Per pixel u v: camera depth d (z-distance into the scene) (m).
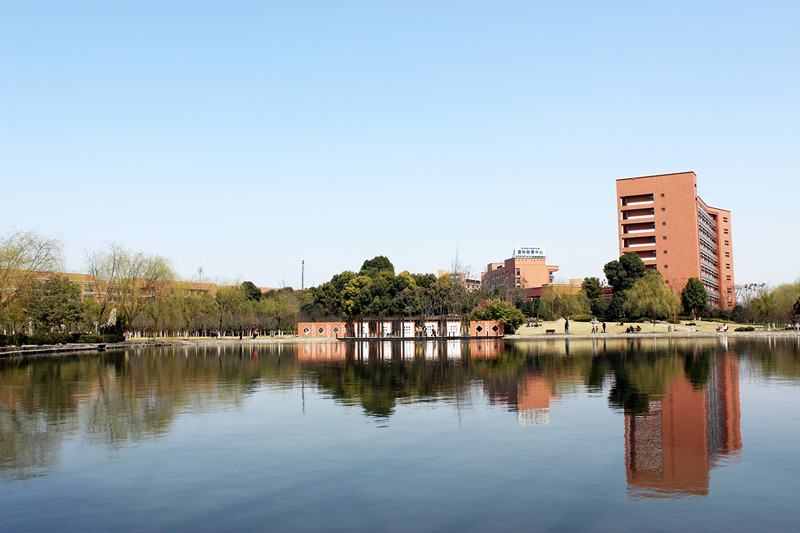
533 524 8.41
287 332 109.19
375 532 8.18
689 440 13.39
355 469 11.28
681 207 123.56
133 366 37.91
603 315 107.50
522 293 119.00
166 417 17.14
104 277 74.94
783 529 8.16
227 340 83.19
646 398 19.73
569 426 15.03
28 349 56.25
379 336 90.19
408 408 18.20
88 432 15.04
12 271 55.53
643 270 114.19
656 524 8.38
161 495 9.92
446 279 105.19
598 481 10.39
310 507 9.25
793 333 83.38
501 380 25.72
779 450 12.42
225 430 15.10
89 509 9.30
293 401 20.06
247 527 8.45
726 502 9.27
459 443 13.27
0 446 13.52
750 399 19.36
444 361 38.47
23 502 9.66
